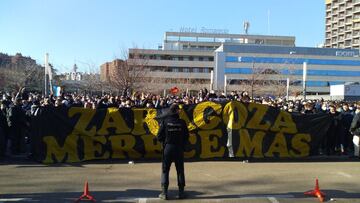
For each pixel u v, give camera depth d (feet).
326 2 569.23
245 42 480.64
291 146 47.11
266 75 345.51
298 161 45.19
